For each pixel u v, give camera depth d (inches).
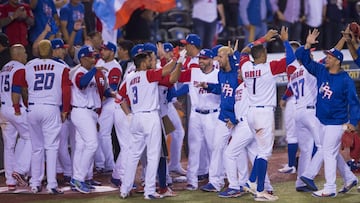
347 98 1401.3
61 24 1937.7
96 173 1776.6
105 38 2053.4
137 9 2121.1
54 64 1514.5
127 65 1667.1
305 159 1513.3
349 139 1542.8
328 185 1440.7
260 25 2224.4
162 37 2319.1
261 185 1424.7
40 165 1549.0
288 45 1423.5
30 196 1521.9
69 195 1521.9
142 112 1445.6
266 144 1413.6
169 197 1481.3
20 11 1788.9
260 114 1405.0
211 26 2177.7
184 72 1546.5
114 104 1610.5
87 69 1531.7
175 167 1697.8
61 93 1521.9
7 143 1583.4
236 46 1569.9
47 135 1518.2
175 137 1680.6
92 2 2101.4
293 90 1518.2
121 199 1472.7
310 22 2282.2
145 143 1467.8
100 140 1739.7
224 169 1542.8
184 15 2399.1
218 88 1509.6
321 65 1429.6
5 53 1697.8
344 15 2378.2
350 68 2038.6
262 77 1396.4
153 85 1440.7
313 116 1478.8
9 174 1574.8
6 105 1560.0
